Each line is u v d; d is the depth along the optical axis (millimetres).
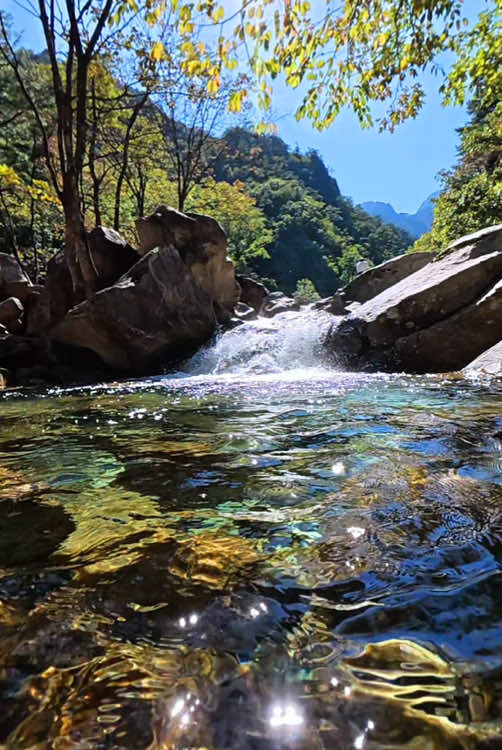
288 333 7984
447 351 6504
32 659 922
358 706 796
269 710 791
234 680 861
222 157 23938
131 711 794
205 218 9562
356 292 11906
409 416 3275
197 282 9297
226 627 1017
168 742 736
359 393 4496
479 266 6926
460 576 1192
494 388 4520
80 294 8180
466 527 1474
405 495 1768
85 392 5336
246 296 13156
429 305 6918
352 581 1188
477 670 872
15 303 8977
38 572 1265
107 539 1462
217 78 3133
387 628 999
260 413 3607
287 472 2107
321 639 971
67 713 793
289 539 1435
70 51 7414
